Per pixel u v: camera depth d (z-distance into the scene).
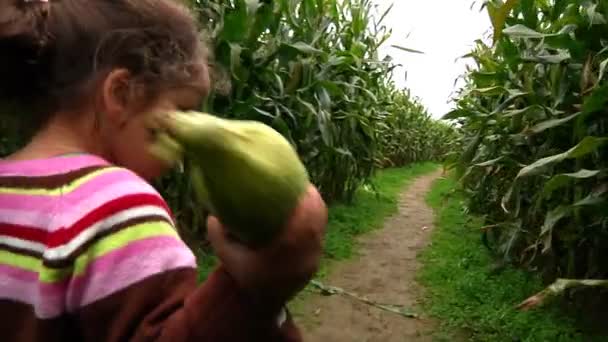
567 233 3.05
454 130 9.06
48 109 0.68
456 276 4.07
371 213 6.58
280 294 0.48
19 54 0.66
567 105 2.92
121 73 0.63
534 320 3.10
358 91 6.14
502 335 3.01
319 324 3.28
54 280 0.58
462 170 4.48
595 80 2.54
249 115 3.97
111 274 0.57
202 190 0.45
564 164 3.10
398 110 12.15
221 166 0.43
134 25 0.64
